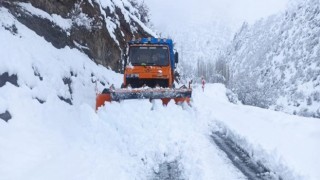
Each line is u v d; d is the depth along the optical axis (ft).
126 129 34.12
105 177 24.07
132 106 37.96
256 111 50.80
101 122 35.12
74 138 32.63
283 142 30.45
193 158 28.32
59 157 27.40
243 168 26.40
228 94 111.75
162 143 32.45
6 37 36.29
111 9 86.07
